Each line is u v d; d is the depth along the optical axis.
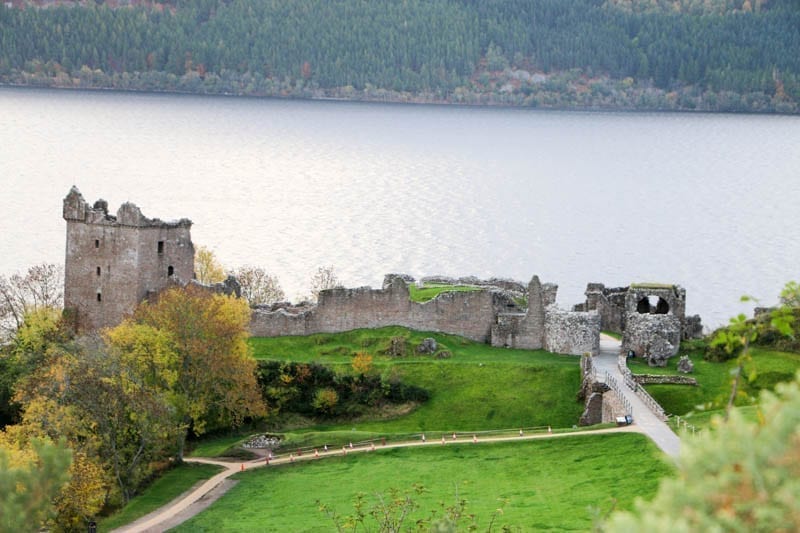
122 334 151.12
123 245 174.88
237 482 138.25
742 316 68.31
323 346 170.50
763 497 52.28
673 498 53.59
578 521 112.69
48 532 122.38
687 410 146.75
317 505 118.19
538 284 171.38
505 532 104.94
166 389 150.38
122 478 136.38
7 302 188.62
